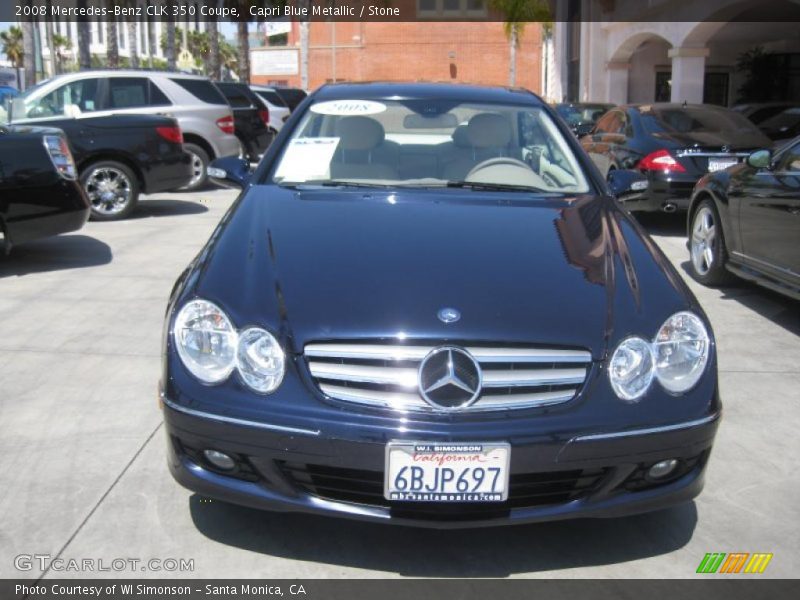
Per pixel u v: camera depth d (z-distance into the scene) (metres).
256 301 2.86
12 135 6.42
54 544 2.97
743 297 6.46
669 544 3.06
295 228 3.40
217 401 2.73
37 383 4.47
